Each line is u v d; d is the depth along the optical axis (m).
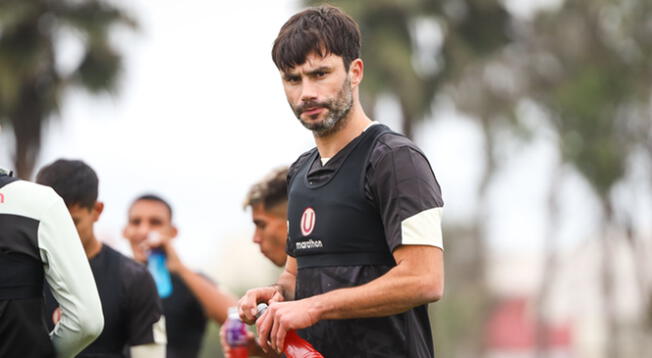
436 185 5.02
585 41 41.38
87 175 6.46
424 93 30.64
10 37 25.31
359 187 5.05
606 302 44.47
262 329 4.98
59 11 25.66
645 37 40.62
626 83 40.44
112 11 26.14
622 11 40.28
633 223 42.00
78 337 5.33
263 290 5.34
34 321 5.23
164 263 8.26
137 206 8.30
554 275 47.59
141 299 6.62
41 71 25.88
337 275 5.07
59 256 5.26
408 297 4.84
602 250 44.09
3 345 5.19
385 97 29.78
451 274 48.88
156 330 6.65
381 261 5.04
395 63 28.83
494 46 32.16
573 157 40.31
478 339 49.00
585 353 63.28
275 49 5.06
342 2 28.75
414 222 4.88
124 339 6.64
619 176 40.62
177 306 8.18
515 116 41.56
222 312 8.22
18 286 5.19
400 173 4.94
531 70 41.59
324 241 5.11
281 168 7.09
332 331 5.10
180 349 8.20
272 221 7.04
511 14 32.19
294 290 5.51
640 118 40.81
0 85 24.92
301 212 5.21
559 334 64.50
